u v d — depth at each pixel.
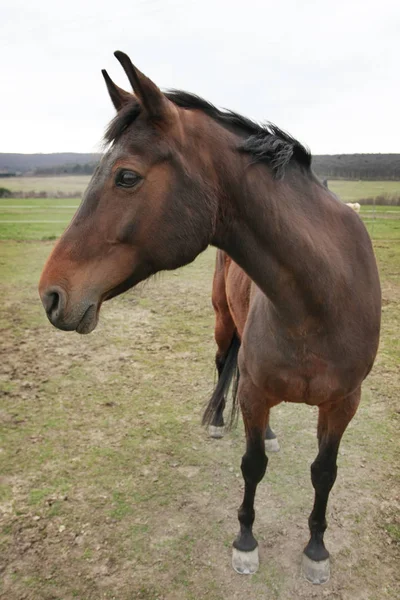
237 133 1.49
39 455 2.85
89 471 2.71
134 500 2.48
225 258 2.79
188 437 3.06
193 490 2.56
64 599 1.92
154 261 1.43
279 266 1.49
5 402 3.47
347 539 2.23
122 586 1.98
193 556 2.13
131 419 3.26
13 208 17.03
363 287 1.67
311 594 1.95
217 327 3.12
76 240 1.38
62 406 3.43
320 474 1.98
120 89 1.47
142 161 1.32
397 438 3.02
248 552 2.06
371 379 3.82
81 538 2.23
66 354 4.39
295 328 1.58
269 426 2.96
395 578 2.02
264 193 1.45
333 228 1.61
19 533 2.26
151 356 4.34
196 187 1.38
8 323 5.28
